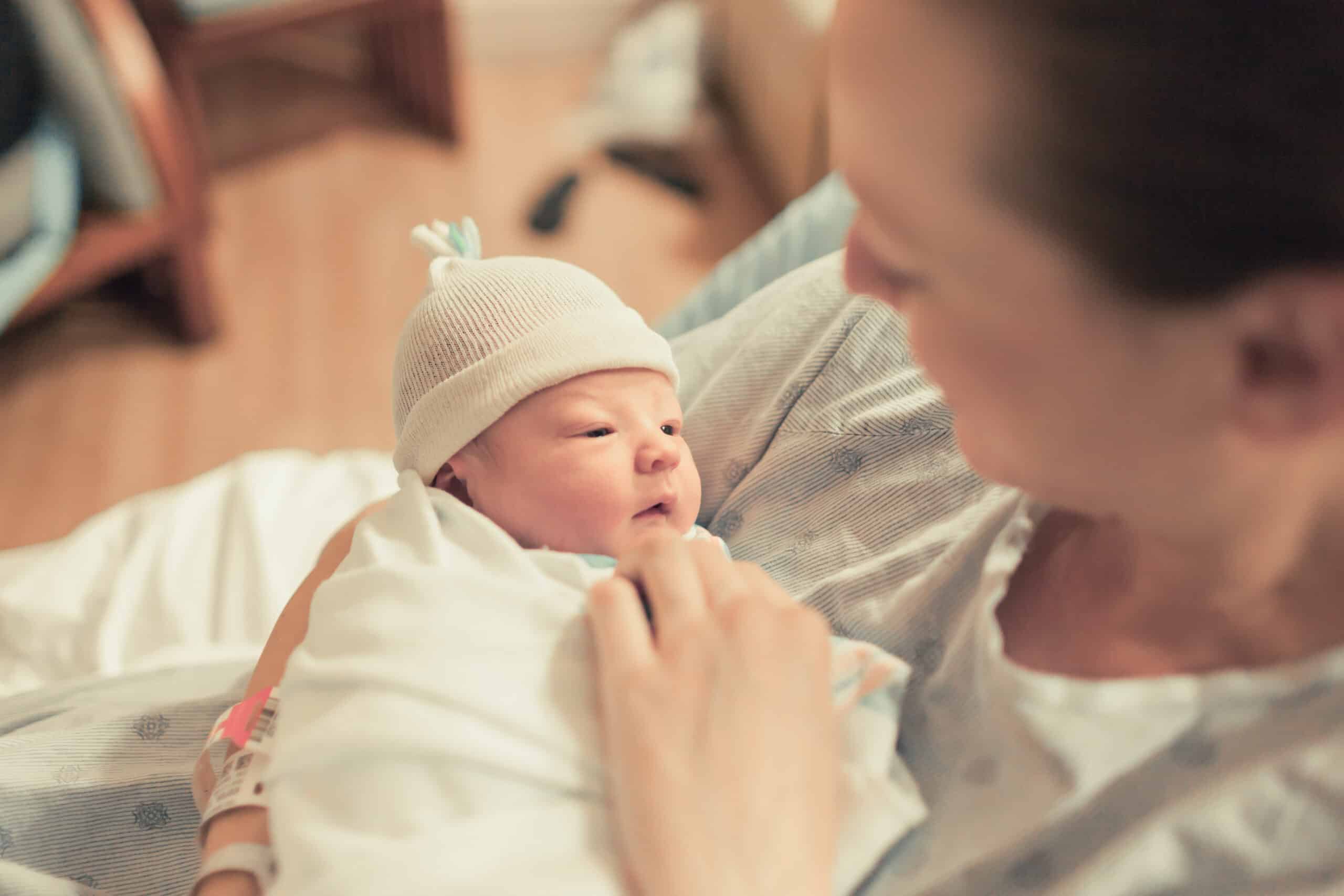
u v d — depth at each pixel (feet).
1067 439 1.28
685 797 1.51
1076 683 1.55
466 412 2.56
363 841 1.77
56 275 6.27
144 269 7.36
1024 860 1.60
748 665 1.61
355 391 7.15
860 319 2.59
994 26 1.06
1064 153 1.05
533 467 2.54
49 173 6.03
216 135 9.14
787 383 2.68
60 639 3.38
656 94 9.42
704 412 2.89
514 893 1.66
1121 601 1.60
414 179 8.89
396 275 8.00
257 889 1.98
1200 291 1.06
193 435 6.80
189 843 2.64
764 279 3.42
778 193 8.65
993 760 1.70
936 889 1.67
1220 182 0.99
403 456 2.73
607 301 2.78
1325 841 1.39
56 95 6.01
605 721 1.78
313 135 9.25
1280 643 1.46
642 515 2.58
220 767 2.31
